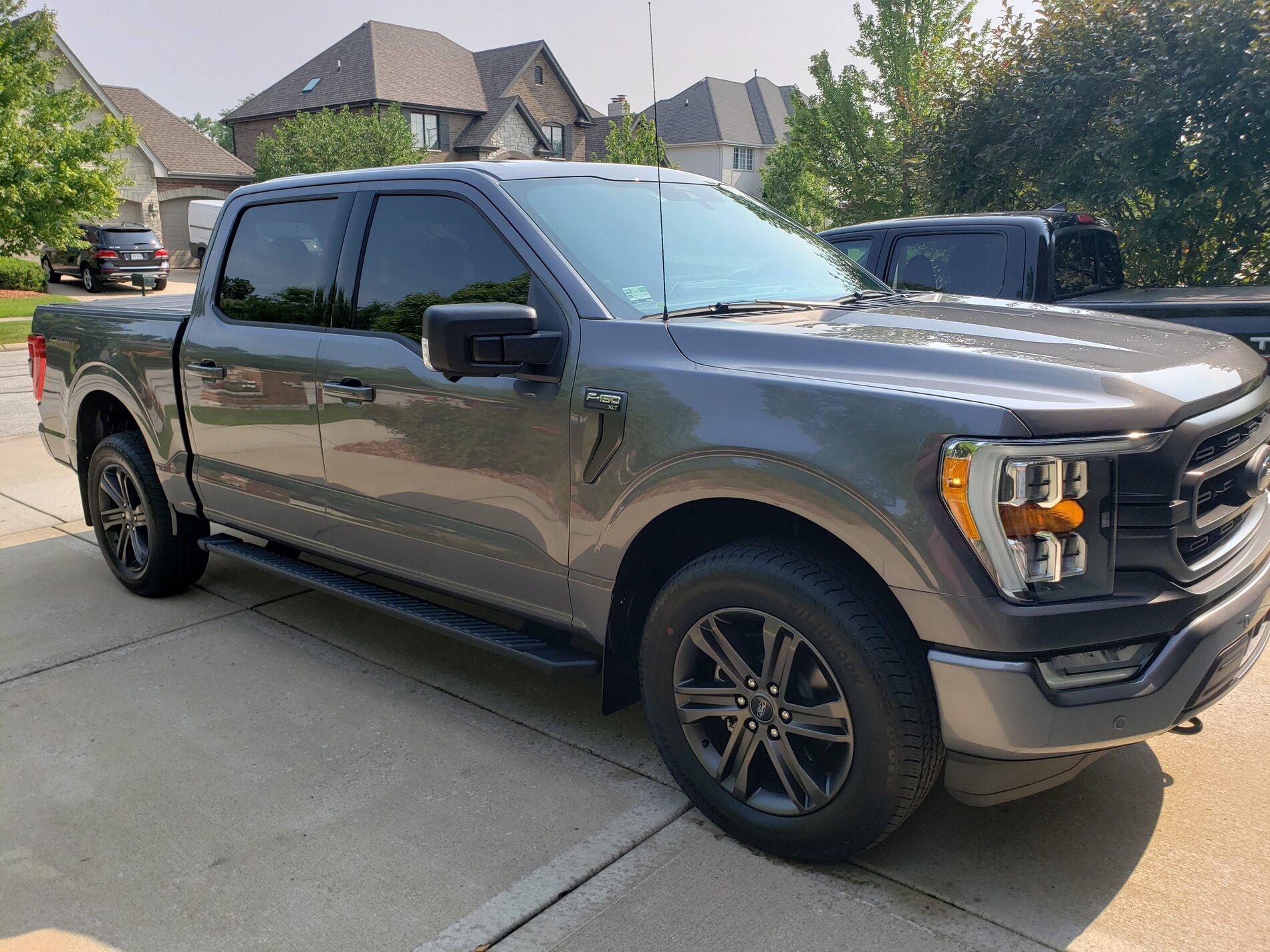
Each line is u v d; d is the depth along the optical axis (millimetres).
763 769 2705
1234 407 2426
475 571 3264
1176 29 7781
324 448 3631
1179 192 8047
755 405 2482
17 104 22547
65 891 2592
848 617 2352
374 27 43062
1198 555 2377
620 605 2916
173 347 4262
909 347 2486
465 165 3352
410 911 2484
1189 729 2652
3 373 13898
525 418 2957
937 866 2613
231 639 4312
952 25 20031
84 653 4164
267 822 2895
